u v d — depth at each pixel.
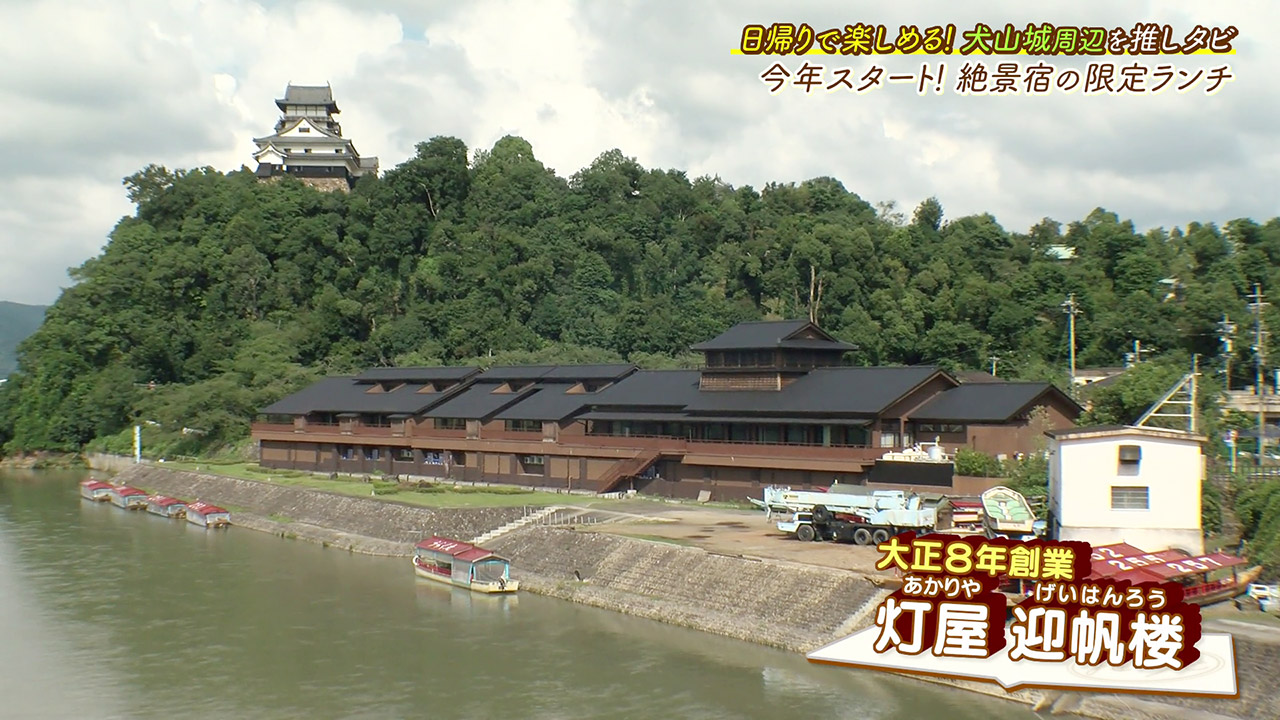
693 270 154.50
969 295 124.69
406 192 160.62
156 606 55.31
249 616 53.00
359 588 59.12
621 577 55.09
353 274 151.62
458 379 101.44
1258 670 34.66
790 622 45.88
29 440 131.38
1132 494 46.75
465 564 58.31
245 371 126.56
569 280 149.38
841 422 66.56
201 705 40.53
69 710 40.16
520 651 46.09
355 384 111.56
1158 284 123.19
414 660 45.25
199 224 153.00
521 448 85.62
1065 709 36.50
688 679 41.78
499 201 161.38
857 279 138.12
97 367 136.88
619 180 166.12
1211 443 63.50
